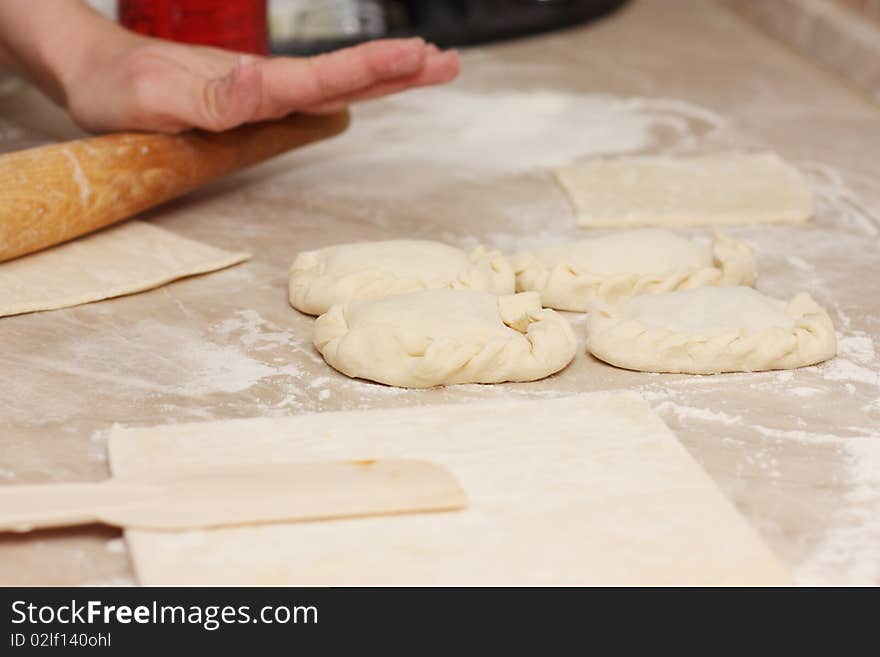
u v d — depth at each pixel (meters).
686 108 2.56
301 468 1.09
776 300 1.49
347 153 2.23
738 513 1.05
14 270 1.61
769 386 1.35
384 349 1.32
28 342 1.43
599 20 3.33
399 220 1.89
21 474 1.14
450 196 2.01
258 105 1.74
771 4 3.23
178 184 1.81
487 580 0.97
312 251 1.64
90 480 1.13
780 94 2.69
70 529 1.04
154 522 1.00
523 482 1.10
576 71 2.84
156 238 1.74
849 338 1.48
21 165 1.61
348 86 1.80
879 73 2.64
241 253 1.71
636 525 1.03
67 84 1.86
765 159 2.17
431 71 1.84
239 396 1.31
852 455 1.20
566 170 2.10
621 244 1.64
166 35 2.21
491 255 1.59
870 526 1.08
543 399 1.31
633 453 1.15
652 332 1.37
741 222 1.90
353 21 2.94
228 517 1.01
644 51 3.04
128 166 1.71
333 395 1.32
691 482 1.10
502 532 1.02
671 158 2.19
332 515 1.03
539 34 3.13
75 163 1.65
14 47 1.96
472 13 3.10
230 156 1.87
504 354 1.33
